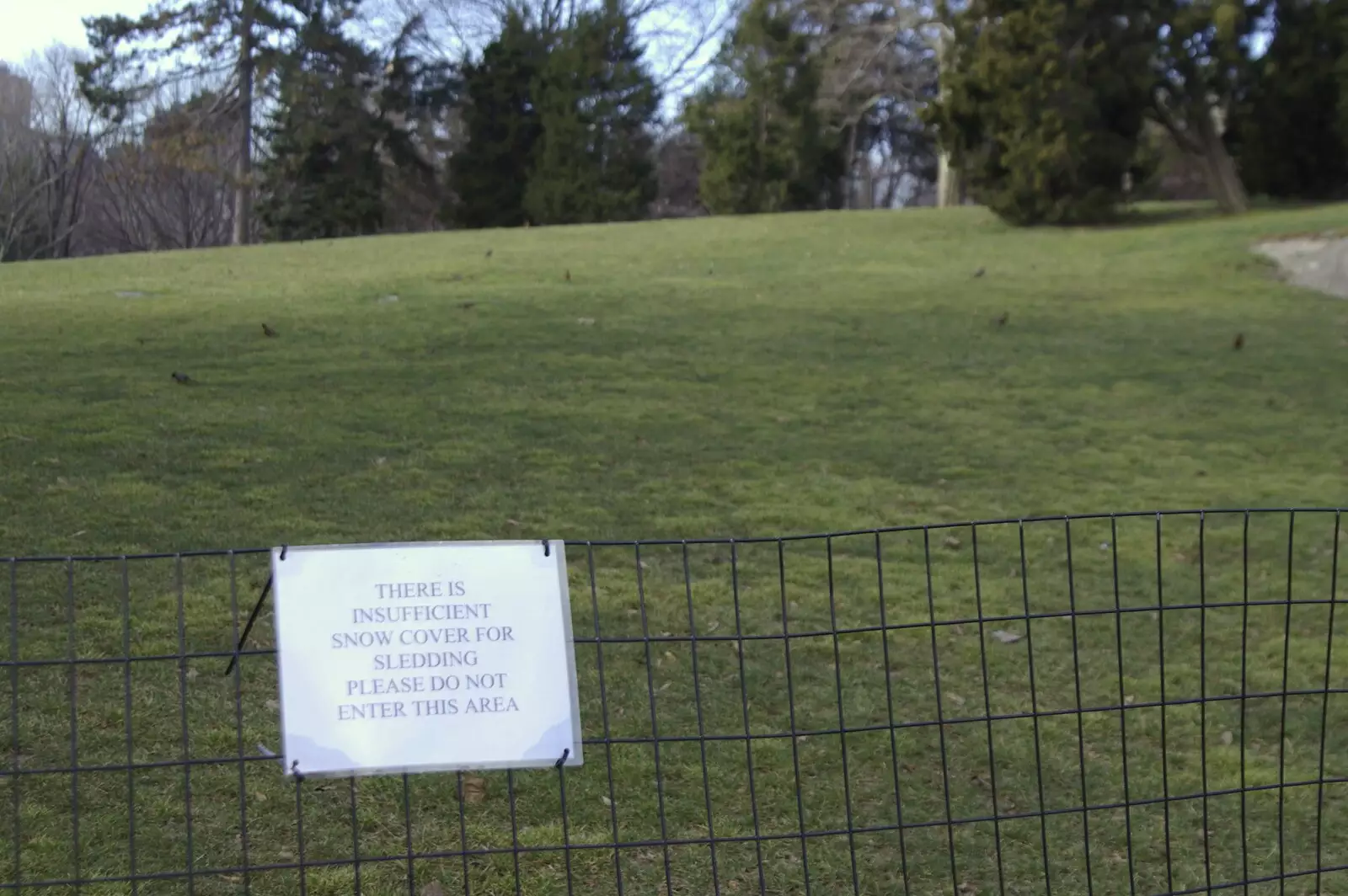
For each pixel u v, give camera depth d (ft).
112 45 122.72
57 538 19.72
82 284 47.62
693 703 15.81
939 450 29.86
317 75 121.60
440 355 35.91
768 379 35.53
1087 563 22.82
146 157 128.47
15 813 9.23
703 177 115.24
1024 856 12.68
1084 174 69.36
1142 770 14.80
